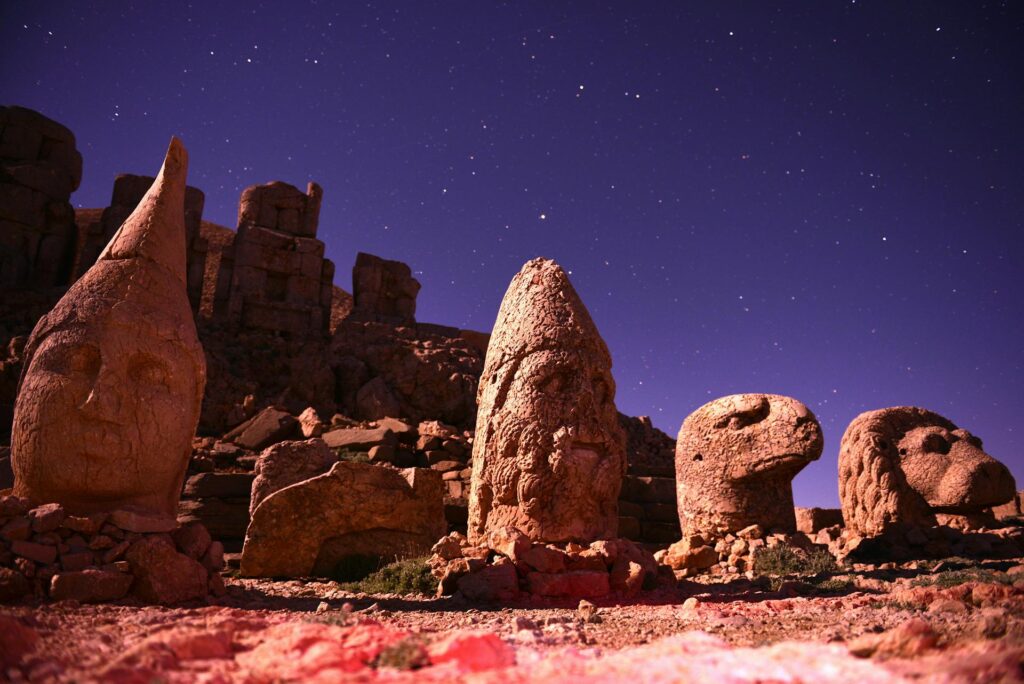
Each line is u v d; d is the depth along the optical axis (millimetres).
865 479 14680
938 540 13305
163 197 7828
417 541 11484
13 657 3416
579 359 9320
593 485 8891
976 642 3867
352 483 11211
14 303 22625
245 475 14570
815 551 11867
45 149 27281
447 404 24297
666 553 12352
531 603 7559
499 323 10008
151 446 6840
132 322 7008
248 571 10547
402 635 3920
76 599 5789
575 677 3273
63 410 6555
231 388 22500
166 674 3146
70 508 6562
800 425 12641
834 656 3580
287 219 28969
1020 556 13008
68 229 26406
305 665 3340
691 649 3896
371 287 29719
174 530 6824
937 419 15602
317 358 24500
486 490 9188
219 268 27562
